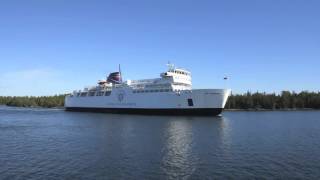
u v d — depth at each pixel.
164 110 131.12
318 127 89.44
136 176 35.81
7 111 197.25
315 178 35.03
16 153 48.03
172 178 35.16
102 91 159.50
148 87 138.38
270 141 60.25
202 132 74.00
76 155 46.41
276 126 92.44
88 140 60.97
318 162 42.16
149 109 135.88
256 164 41.00
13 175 36.12
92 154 47.09
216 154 47.28
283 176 35.75
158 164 40.94
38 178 35.03
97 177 35.44
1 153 48.03
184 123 96.69
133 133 71.75
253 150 50.53
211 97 120.69
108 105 154.62
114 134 70.19
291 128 86.31
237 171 37.72
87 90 170.50
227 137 65.50
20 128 84.94
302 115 163.00
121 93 147.88
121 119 113.50
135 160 43.12
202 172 37.38
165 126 87.31
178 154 47.16
